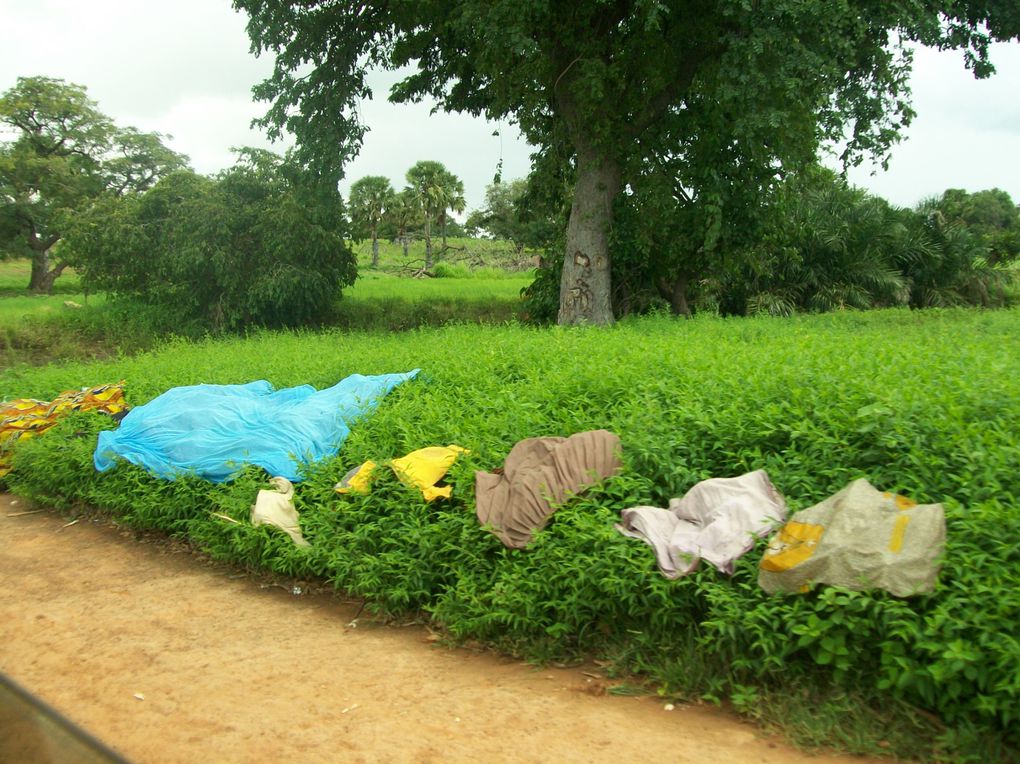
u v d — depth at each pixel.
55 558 7.55
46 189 40.31
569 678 4.77
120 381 11.41
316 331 22.94
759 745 3.88
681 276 20.47
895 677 3.87
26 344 21.66
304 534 6.62
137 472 8.19
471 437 6.73
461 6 17.22
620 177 19.27
